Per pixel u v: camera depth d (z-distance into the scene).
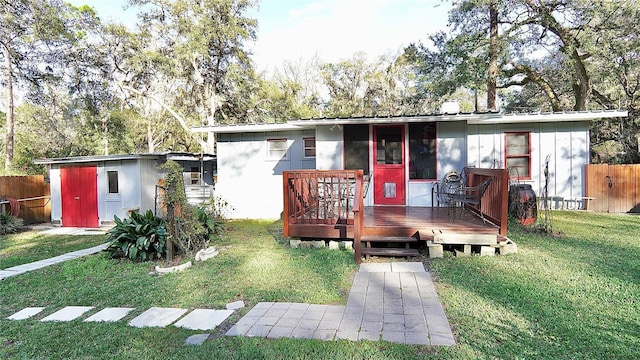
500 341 2.82
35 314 3.85
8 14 14.88
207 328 3.29
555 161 10.57
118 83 20.72
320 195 8.24
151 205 10.88
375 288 4.13
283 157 11.20
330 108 27.50
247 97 22.11
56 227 10.81
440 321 3.21
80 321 3.57
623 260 4.92
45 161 10.66
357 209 5.12
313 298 3.90
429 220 6.30
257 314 3.52
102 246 7.51
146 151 24.70
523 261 4.96
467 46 13.36
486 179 6.23
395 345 2.79
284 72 28.47
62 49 17.48
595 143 17.52
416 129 8.23
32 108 20.38
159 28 20.39
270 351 2.75
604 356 2.57
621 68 12.67
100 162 10.66
